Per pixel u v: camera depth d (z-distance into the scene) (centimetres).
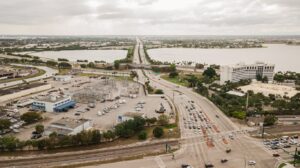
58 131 17538
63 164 13988
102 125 19675
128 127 17962
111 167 13712
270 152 15575
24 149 15700
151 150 15788
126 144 16638
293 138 17612
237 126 19888
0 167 13588
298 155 14812
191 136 17900
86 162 14212
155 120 19988
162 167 13738
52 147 15825
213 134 18250
